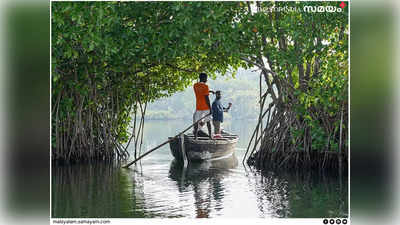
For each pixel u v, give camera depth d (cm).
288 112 1280
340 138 1166
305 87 1261
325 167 1225
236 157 1552
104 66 1277
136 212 789
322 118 1223
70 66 1273
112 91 1462
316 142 1202
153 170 1255
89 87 1306
